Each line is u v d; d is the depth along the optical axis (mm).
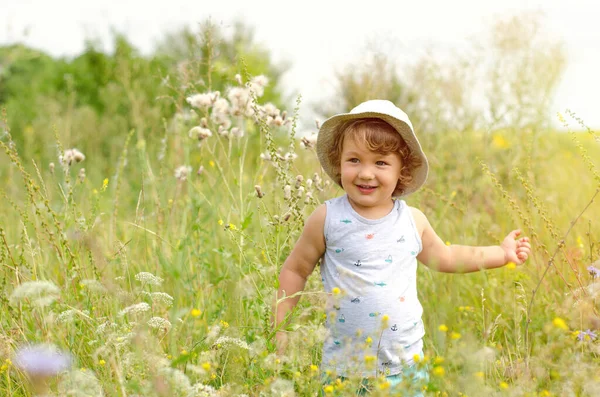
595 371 2477
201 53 4645
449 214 4977
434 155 5863
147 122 7105
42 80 10469
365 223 2977
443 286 3826
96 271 3127
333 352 2918
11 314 3098
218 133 4039
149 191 5105
